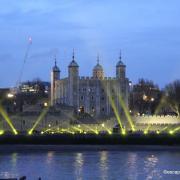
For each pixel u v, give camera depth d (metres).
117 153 196.75
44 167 147.25
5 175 129.00
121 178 123.44
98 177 125.25
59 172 135.62
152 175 128.62
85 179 121.69
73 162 161.38
